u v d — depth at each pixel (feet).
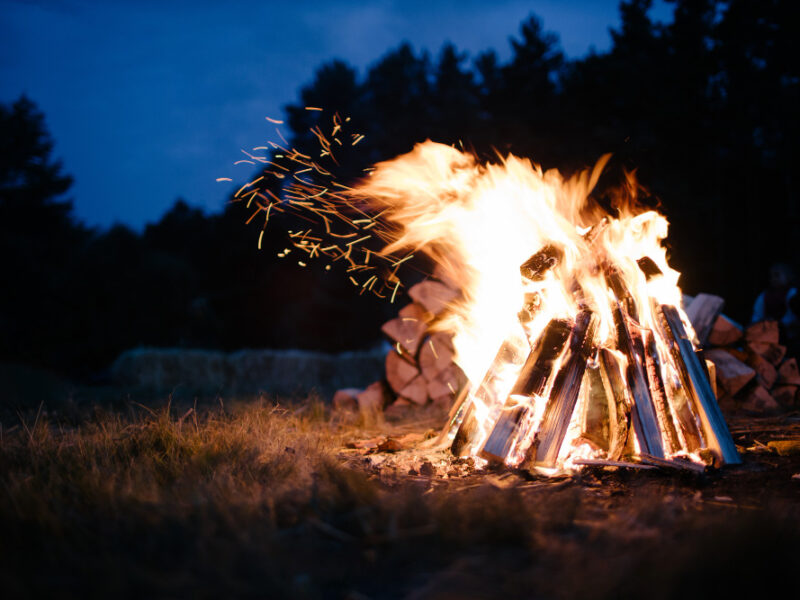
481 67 110.01
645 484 10.34
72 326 81.35
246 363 39.37
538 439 11.53
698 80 70.49
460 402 14.69
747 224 68.49
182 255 114.62
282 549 7.17
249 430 13.26
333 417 18.56
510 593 6.50
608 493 10.03
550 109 83.97
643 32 75.82
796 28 66.39
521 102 92.32
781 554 6.68
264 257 102.06
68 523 7.54
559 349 12.09
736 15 68.74
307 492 8.84
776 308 24.25
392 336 21.79
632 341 12.13
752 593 6.24
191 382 37.88
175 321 84.07
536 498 9.32
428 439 15.29
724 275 67.72
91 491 8.65
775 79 67.87
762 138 68.33
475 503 8.42
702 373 12.26
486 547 7.53
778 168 68.08
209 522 7.61
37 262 90.22
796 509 8.84
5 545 7.07
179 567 6.70
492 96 97.30
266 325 105.40
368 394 21.54
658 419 11.80
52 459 10.44
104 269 83.20
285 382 38.14
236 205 103.71
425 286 22.03
